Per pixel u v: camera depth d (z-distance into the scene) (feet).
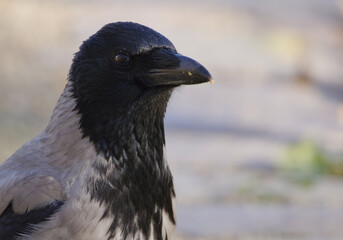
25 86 62.75
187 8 82.74
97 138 25.45
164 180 26.63
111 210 25.26
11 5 84.84
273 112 58.08
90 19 81.35
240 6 85.15
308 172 46.24
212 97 59.31
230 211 40.78
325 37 80.53
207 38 74.02
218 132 53.67
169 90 26.23
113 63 25.54
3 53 72.08
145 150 26.05
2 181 25.31
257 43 73.97
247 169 47.01
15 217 24.82
